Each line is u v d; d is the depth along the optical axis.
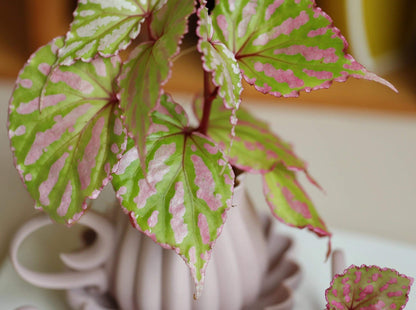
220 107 0.34
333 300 0.31
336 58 0.26
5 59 0.77
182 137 0.27
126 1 0.27
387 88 0.75
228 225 0.31
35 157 0.27
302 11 0.27
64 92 0.27
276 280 0.36
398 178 0.68
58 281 0.34
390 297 0.31
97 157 0.26
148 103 0.23
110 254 0.33
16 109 0.27
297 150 0.71
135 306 0.33
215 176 0.26
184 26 0.23
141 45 0.25
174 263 0.31
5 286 0.38
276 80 0.27
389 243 0.41
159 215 0.26
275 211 0.32
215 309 0.33
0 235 0.54
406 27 0.74
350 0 0.69
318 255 0.40
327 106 0.76
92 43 0.26
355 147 0.72
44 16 0.72
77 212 0.27
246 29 0.27
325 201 0.65
